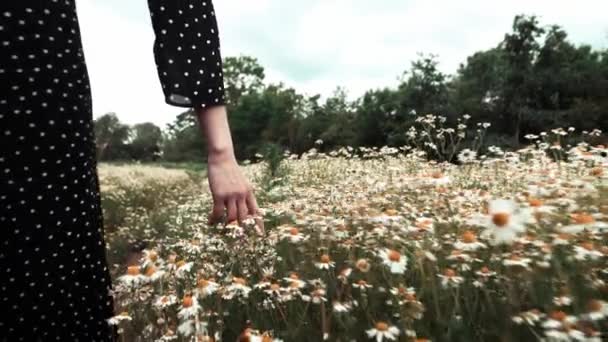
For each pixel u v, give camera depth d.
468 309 1.65
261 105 57.78
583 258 1.56
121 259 5.29
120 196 10.43
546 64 35.19
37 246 1.00
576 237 1.72
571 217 1.87
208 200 6.25
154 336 1.87
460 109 32.69
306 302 1.99
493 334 1.51
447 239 2.03
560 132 5.32
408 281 1.95
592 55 39.78
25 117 1.00
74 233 1.06
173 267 2.03
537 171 4.02
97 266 1.12
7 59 0.98
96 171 1.19
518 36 35.59
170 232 5.22
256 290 2.15
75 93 1.07
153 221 7.32
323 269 2.07
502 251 1.74
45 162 1.02
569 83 32.03
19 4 0.99
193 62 1.24
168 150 57.62
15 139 0.99
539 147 5.37
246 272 2.28
